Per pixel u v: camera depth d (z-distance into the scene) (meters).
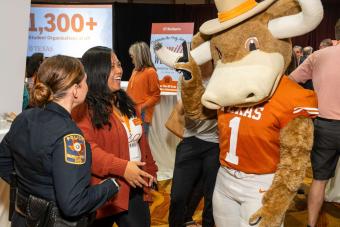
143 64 3.76
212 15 7.84
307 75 2.47
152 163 1.98
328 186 3.47
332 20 7.66
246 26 1.52
